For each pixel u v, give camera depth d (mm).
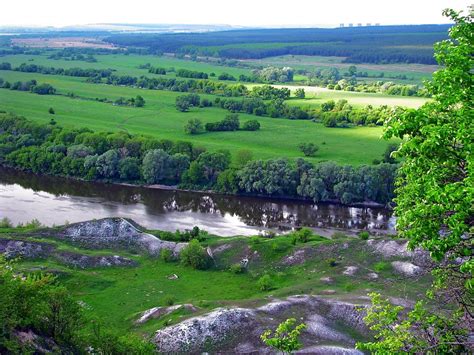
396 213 28250
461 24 28203
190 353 66312
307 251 103938
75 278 94000
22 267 94000
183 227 132500
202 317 71562
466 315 26516
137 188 166500
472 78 26453
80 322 52469
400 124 26156
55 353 46188
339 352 64375
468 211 24203
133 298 89000
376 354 27453
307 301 77938
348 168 154875
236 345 67188
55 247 104125
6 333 43062
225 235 127438
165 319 76375
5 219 122000
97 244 110562
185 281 97438
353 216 144125
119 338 54406
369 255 98500
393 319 28922
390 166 153375
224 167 169875
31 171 181250
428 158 26391
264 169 161375
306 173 157375
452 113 26266
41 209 141125
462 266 23609
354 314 74188
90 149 179625
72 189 163250
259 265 103000
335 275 93312
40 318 48906
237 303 80438
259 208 150625
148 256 108625
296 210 149250
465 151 24656
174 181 171375
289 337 34188
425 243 25000
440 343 25172
